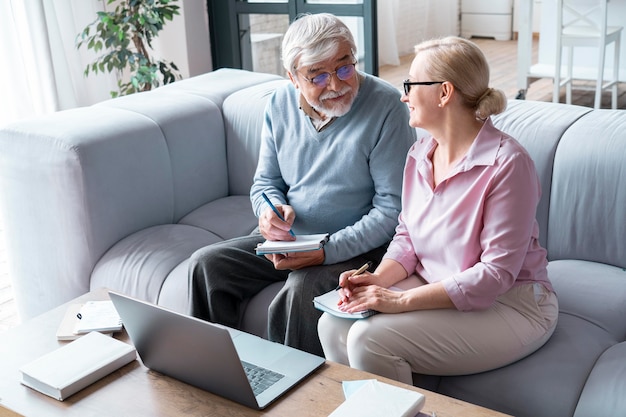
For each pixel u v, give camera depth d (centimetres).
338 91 205
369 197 219
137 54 417
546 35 532
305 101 218
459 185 181
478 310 175
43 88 441
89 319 179
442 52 177
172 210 267
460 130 181
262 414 141
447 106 179
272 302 208
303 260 205
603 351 175
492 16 775
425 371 176
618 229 207
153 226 260
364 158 212
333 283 202
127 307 153
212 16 473
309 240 201
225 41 476
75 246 247
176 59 470
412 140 213
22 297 271
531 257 182
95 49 419
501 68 653
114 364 159
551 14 524
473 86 176
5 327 285
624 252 207
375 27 423
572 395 162
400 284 192
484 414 136
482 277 171
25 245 261
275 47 459
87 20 461
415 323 172
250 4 456
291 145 224
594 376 163
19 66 437
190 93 291
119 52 417
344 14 427
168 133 264
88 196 240
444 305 173
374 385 140
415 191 195
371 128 210
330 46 201
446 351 172
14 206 258
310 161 221
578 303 194
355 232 208
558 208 216
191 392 151
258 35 463
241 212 268
